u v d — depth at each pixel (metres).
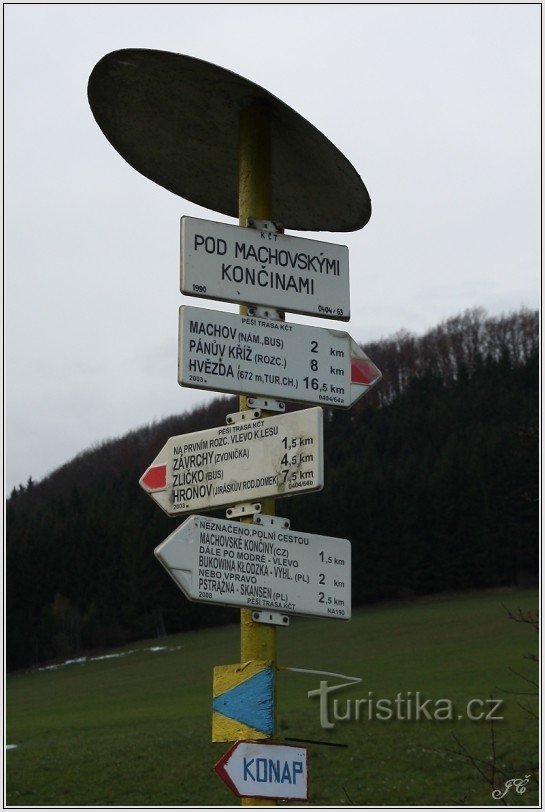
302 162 6.50
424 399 97.06
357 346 6.23
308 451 5.62
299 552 5.78
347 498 81.88
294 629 69.50
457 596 77.06
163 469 6.11
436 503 80.94
